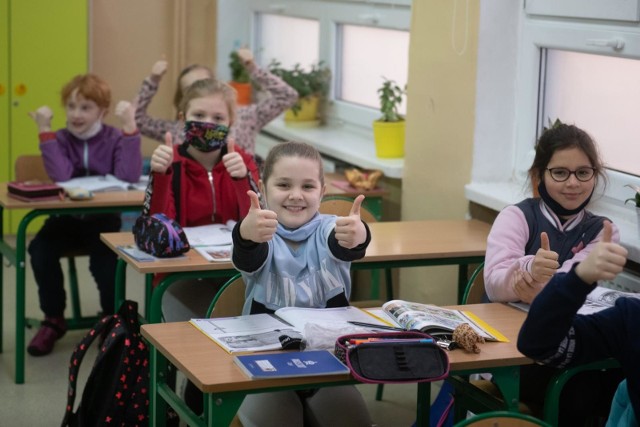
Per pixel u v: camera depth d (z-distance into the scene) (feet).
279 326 7.62
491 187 12.19
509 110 12.34
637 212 9.59
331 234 8.13
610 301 8.33
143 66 20.42
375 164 14.14
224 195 11.44
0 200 12.16
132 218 17.11
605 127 10.96
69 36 18.61
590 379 8.39
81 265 17.62
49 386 12.10
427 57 13.12
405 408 11.61
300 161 8.21
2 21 18.15
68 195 12.34
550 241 9.00
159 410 8.03
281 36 19.75
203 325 7.67
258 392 6.58
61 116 18.81
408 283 13.88
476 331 7.61
